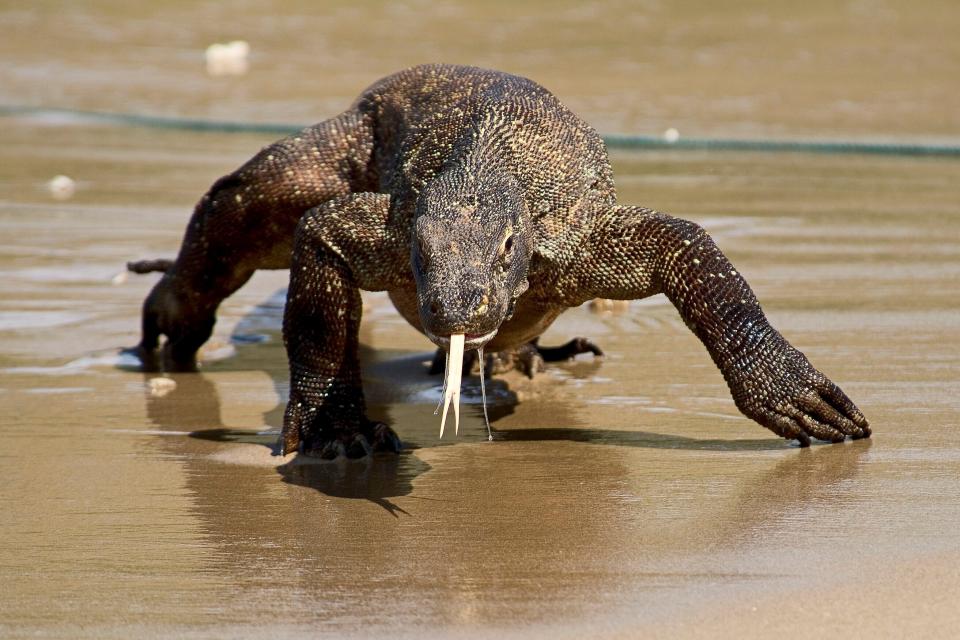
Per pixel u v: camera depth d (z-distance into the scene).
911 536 22.58
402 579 21.14
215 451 29.30
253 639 19.00
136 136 84.56
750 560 21.61
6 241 53.50
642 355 37.66
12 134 84.81
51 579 21.47
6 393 34.28
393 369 36.94
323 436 29.14
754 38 112.25
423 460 28.36
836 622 19.05
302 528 23.86
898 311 41.31
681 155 77.25
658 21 119.06
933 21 116.31
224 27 123.19
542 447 29.14
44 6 130.62
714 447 28.86
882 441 28.84
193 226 36.78
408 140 31.31
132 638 19.16
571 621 19.30
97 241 53.69
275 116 90.38
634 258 29.16
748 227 56.12
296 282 29.86
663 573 21.12
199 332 38.19
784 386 28.45
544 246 28.66
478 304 24.03
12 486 26.64
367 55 111.31
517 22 120.69
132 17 127.44
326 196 34.84
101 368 37.12
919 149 77.38
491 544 22.73
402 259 29.44
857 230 55.44
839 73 100.62
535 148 29.59
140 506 25.30
